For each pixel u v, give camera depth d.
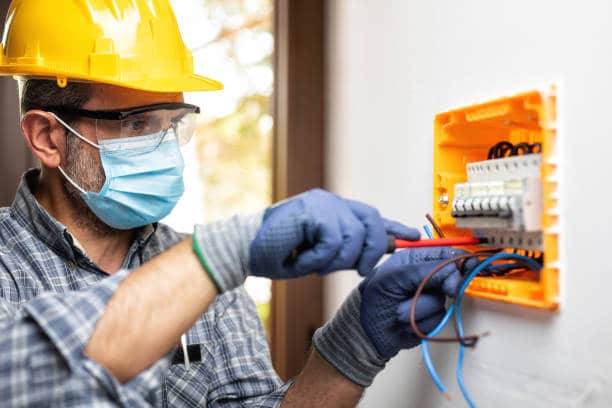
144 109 1.15
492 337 0.92
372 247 0.80
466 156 1.00
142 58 1.15
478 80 0.95
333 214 0.78
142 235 1.27
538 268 0.81
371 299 0.92
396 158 1.21
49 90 1.15
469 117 0.90
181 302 0.78
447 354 1.03
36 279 1.13
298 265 0.78
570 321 0.77
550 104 0.79
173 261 0.80
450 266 0.86
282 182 1.66
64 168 1.17
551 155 0.79
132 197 1.16
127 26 1.15
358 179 1.39
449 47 1.02
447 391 1.03
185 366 1.22
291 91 1.63
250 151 3.35
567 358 0.78
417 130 1.12
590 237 0.74
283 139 1.66
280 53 1.70
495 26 0.91
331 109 1.58
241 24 3.28
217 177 3.34
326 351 1.01
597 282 0.73
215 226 0.81
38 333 0.73
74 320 0.74
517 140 0.93
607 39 0.71
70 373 0.72
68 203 1.20
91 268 1.19
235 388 1.22
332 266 0.78
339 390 1.00
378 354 0.96
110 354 0.74
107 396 0.73
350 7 1.45
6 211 1.25
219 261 0.78
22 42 1.15
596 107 0.73
